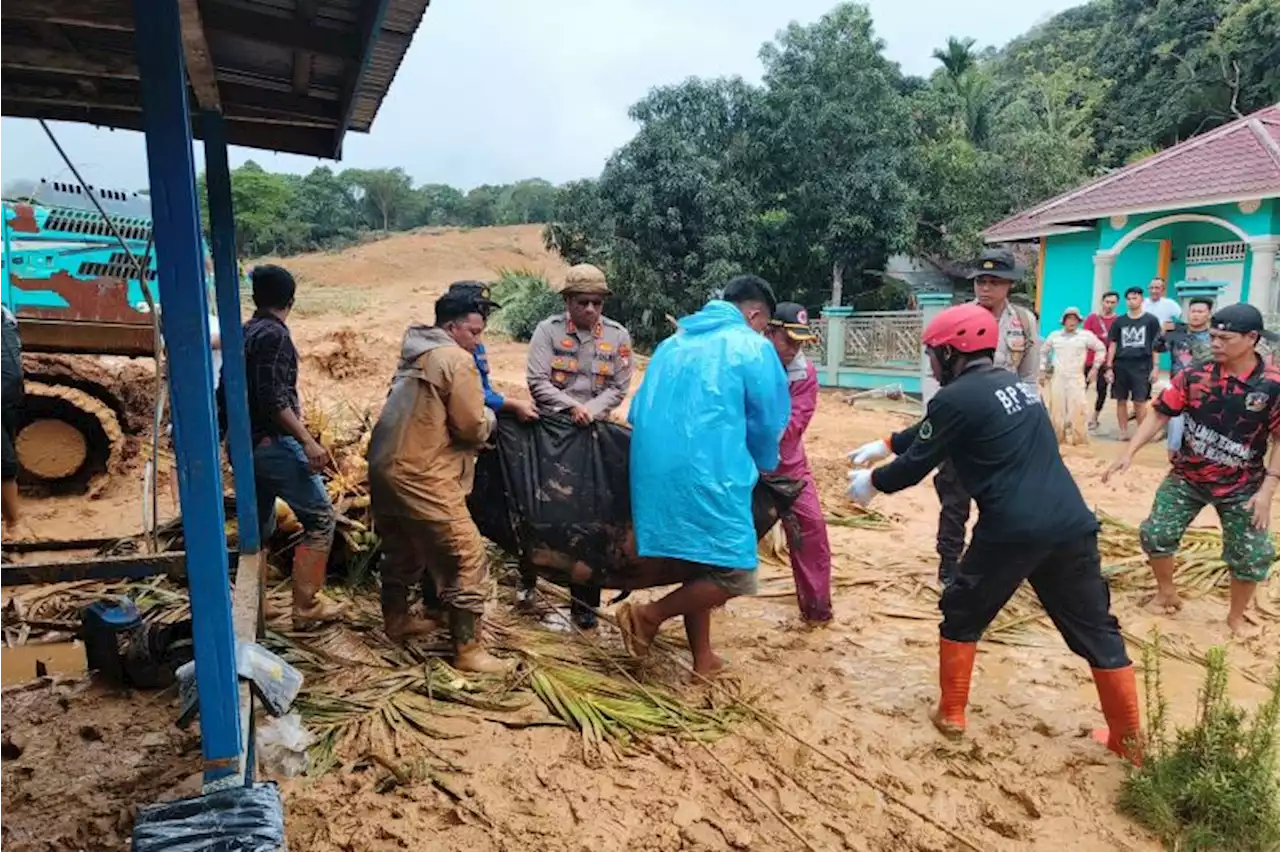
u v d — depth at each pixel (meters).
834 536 7.27
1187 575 6.08
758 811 3.40
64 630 4.86
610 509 4.56
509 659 4.42
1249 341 4.83
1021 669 4.80
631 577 4.57
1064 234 18.81
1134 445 5.30
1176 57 33.47
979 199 25.00
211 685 2.59
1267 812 3.31
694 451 4.11
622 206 22.08
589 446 4.61
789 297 23.22
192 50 3.05
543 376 5.15
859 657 4.88
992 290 5.41
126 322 7.85
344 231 62.41
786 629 5.27
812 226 22.20
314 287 41.66
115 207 7.88
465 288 4.37
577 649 4.66
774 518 4.84
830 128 21.47
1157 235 18.00
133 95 3.89
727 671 4.60
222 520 2.57
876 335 17.27
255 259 53.22
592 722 3.88
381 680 4.17
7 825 3.11
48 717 3.86
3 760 3.57
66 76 3.74
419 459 4.05
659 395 4.25
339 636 4.64
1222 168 16.19
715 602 4.25
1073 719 4.24
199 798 2.46
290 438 4.61
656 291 21.78
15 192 7.57
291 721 3.69
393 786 3.40
